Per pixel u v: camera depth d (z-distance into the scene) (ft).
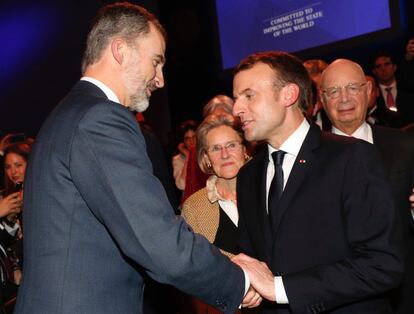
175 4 25.23
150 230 5.29
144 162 5.49
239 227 7.07
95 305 5.32
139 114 12.76
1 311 9.29
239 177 7.06
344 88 9.19
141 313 5.76
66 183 5.42
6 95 21.53
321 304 5.98
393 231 6.06
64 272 5.30
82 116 5.46
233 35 21.93
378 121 12.77
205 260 5.57
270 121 6.49
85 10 22.86
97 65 5.88
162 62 6.15
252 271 6.10
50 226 5.40
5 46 21.57
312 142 6.48
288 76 6.52
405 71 15.85
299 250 6.18
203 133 8.57
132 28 5.87
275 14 20.68
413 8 19.39
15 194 10.50
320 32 19.51
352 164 6.20
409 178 8.55
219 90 24.82
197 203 8.79
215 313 9.07
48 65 22.25
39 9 22.16
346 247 6.13
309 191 6.25
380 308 6.33
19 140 13.83
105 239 5.46
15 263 10.36
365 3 18.40
